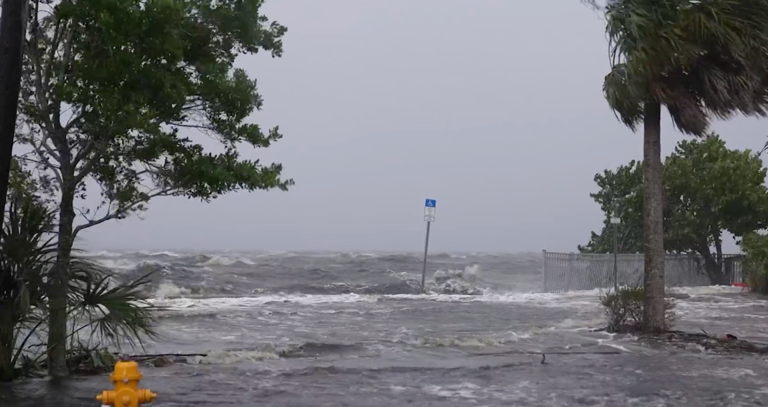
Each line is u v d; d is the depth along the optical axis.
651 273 14.01
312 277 33.91
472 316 18.05
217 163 9.48
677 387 9.26
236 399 8.30
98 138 9.03
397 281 32.91
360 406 8.10
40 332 9.63
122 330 9.17
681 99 13.37
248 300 21.17
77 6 8.49
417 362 10.88
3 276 8.50
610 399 8.58
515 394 8.80
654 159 13.95
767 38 12.86
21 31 7.86
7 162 7.74
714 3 12.87
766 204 30.70
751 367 10.66
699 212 31.02
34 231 8.69
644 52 13.04
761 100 13.35
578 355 11.62
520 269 44.69
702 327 15.90
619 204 33.16
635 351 12.04
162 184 9.45
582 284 28.27
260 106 10.00
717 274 30.89
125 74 8.46
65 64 8.94
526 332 14.46
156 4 8.66
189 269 33.34
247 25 9.95
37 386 8.57
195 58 9.66
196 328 14.88
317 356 11.46
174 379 9.37
